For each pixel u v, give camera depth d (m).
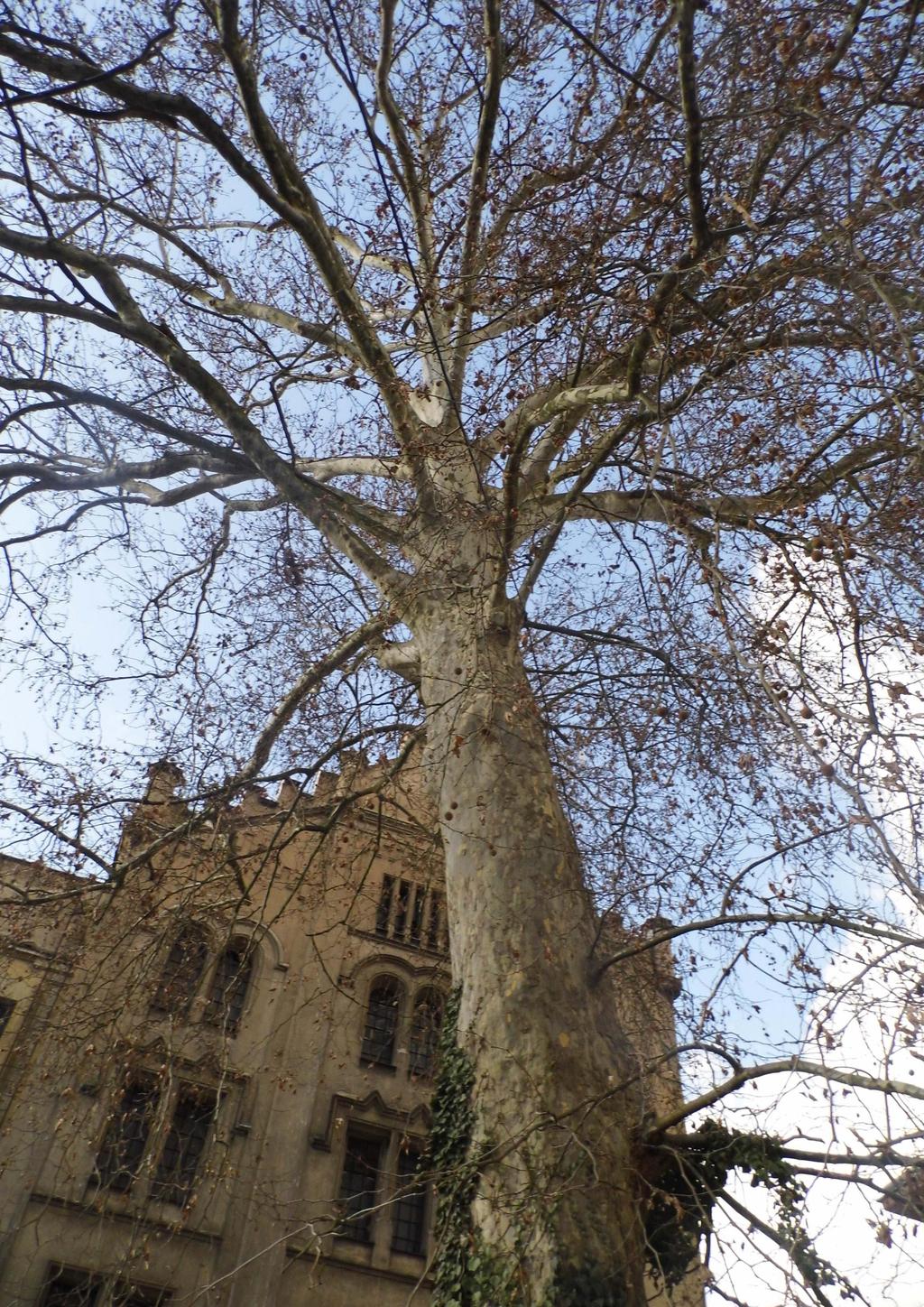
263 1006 18.17
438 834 14.95
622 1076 6.63
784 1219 5.44
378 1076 18.44
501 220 10.74
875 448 7.61
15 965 15.55
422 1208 17.55
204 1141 16.22
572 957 7.22
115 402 12.72
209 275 16.19
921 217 6.97
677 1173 6.38
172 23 10.99
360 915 18.92
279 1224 15.73
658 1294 6.19
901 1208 4.74
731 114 7.71
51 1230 14.27
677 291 7.92
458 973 7.55
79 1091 13.79
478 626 9.90
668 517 7.32
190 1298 7.49
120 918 13.52
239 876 12.90
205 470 14.77
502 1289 5.71
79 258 12.26
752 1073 5.45
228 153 11.33
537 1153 6.08
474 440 10.23
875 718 5.22
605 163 9.07
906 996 4.98
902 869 4.48
